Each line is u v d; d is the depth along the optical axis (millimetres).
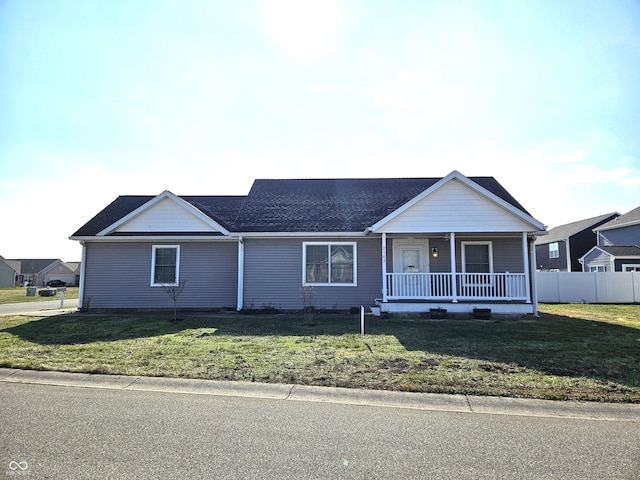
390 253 14883
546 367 6582
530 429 4312
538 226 13242
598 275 22406
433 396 5332
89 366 6602
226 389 5605
